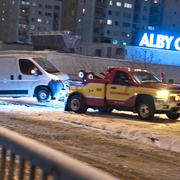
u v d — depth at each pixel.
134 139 20.58
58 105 36.16
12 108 31.88
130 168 14.23
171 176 13.48
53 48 131.38
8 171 5.25
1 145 5.44
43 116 27.61
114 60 88.75
